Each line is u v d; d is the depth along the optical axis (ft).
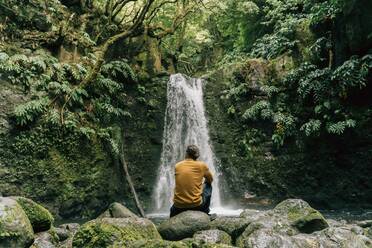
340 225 20.38
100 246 13.42
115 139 40.11
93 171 37.55
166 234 16.08
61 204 34.86
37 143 34.47
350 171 39.96
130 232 13.94
